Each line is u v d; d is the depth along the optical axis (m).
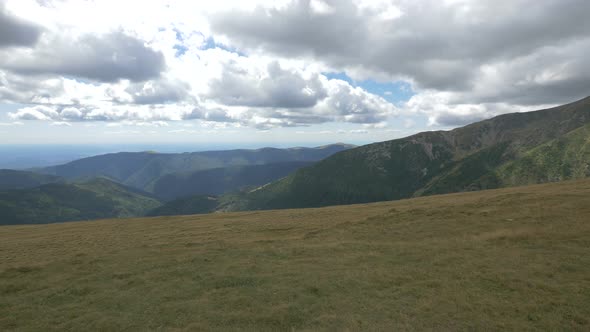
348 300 18.62
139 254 34.84
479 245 26.86
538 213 35.19
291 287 21.23
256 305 18.95
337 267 24.75
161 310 19.39
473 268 21.72
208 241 42.38
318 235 40.19
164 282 24.27
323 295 19.64
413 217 43.28
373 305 17.75
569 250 23.28
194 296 21.27
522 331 14.19
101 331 17.53
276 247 33.66
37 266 31.00
